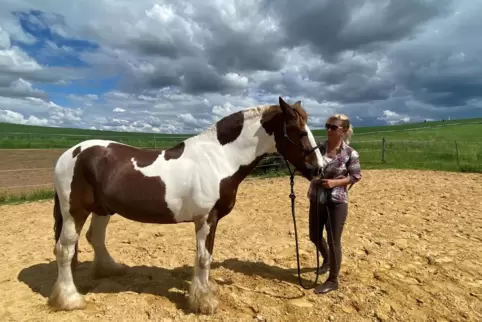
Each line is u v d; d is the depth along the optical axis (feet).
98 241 14.02
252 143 11.81
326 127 12.76
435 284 13.24
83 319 11.01
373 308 11.60
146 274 14.73
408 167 50.52
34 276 14.65
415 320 10.93
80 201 11.84
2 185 38.04
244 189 34.81
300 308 11.64
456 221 21.57
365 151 68.08
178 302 12.28
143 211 11.50
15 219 24.77
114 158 11.64
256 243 18.51
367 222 21.63
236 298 12.35
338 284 13.30
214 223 11.59
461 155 60.13
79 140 100.94
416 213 23.58
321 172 11.74
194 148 11.71
